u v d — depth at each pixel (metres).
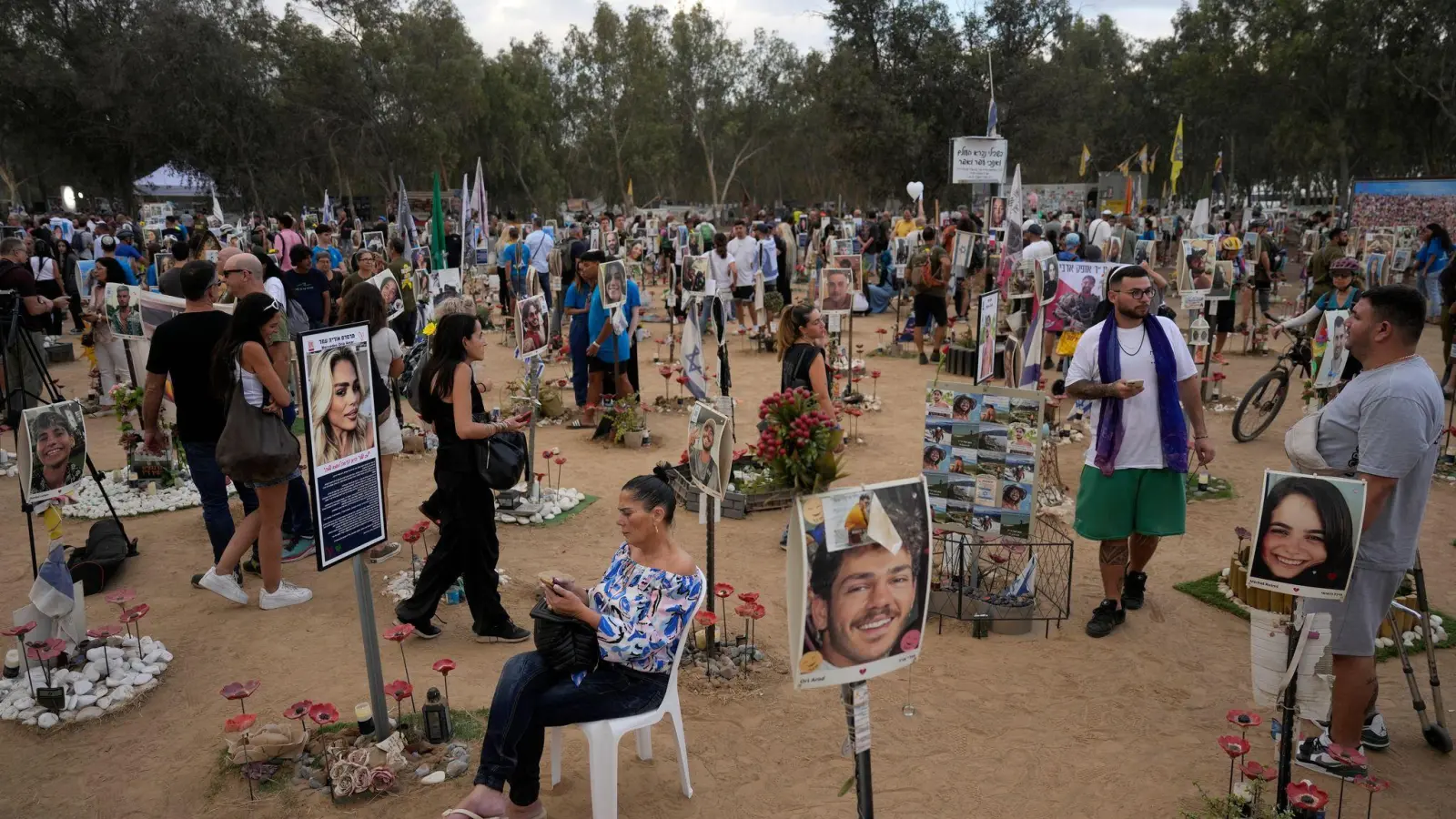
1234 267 12.90
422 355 7.09
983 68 43.53
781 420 4.10
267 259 10.80
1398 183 24.20
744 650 5.51
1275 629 3.92
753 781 4.32
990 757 4.54
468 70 55.44
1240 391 12.48
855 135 44.94
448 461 5.38
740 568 6.86
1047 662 5.50
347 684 5.17
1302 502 3.61
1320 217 29.44
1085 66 73.31
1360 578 4.04
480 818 3.70
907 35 44.94
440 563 5.52
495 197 67.25
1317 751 4.38
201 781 4.33
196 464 6.22
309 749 4.48
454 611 6.15
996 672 5.39
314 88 52.69
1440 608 6.09
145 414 6.20
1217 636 5.83
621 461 9.59
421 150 55.94
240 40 47.94
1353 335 4.01
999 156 13.83
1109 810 4.13
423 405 5.38
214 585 6.09
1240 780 4.30
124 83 43.00
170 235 22.80
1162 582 6.64
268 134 49.50
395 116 55.31
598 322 10.33
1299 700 3.74
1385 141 45.84
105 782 4.34
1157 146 70.44
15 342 8.24
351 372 4.04
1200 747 4.62
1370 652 4.12
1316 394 8.80
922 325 14.62
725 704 4.99
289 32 52.47
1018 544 6.01
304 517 7.03
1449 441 9.59
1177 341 5.66
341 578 6.67
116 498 8.30
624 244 29.53
